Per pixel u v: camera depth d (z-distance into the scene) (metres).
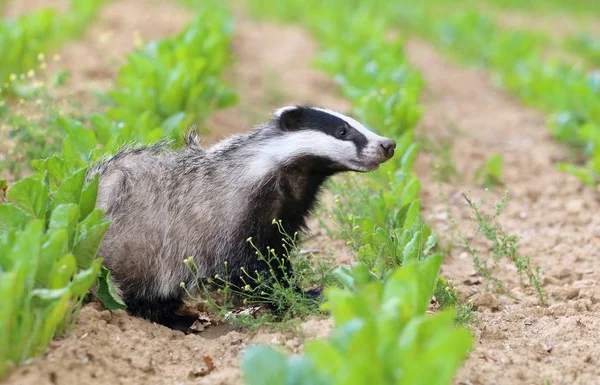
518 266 11.04
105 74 19.69
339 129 10.26
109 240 9.62
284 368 6.25
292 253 10.62
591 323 9.91
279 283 10.02
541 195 15.62
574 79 21.08
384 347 6.35
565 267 12.03
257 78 23.16
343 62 22.67
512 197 15.47
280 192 10.30
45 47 20.22
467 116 21.92
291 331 9.02
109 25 26.38
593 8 45.12
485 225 11.28
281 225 10.30
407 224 10.84
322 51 26.88
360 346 6.25
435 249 12.48
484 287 11.37
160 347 8.69
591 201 15.22
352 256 11.80
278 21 34.00
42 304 7.61
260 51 27.02
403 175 12.97
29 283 7.52
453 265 12.17
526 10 44.09
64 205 8.17
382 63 20.77
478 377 8.12
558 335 9.56
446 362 6.01
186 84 15.31
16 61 17.17
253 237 10.14
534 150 18.66
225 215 10.06
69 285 7.87
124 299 9.85
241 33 29.41
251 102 20.78
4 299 7.04
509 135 20.17
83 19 24.47
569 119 18.59
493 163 15.87
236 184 10.13
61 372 7.59
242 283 10.27
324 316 9.30
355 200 12.69
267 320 9.42
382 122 16.22
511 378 8.25
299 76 23.70
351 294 7.84
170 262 9.96
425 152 17.69
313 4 34.62
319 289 10.33
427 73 26.95
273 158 10.23
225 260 10.12
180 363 8.51
